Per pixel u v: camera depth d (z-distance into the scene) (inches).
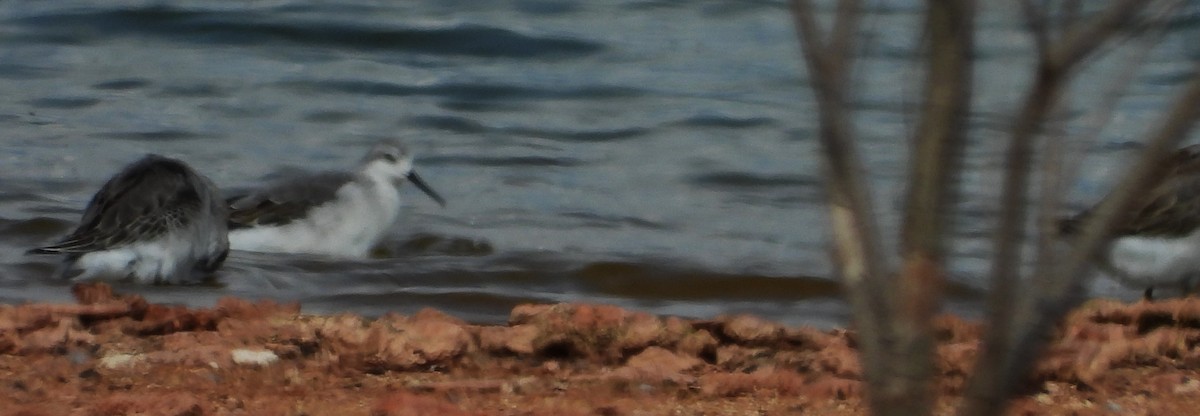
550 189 932.6
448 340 441.7
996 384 186.4
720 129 1127.0
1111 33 167.2
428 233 810.8
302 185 784.9
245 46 1374.3
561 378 419.2
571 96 1242.0
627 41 1435.8
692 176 967.6
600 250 753.0
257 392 396.8
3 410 359.9
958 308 638.5
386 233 804.0
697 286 691.4
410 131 1112.2
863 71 207.5
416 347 435.8
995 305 185.0
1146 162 179.5
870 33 197.5
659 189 933.2
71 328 466.9
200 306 625.6
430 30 1402.6
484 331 460.8
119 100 1162.0
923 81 180.5
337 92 1224.2
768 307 654.5
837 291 679.7
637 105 1210.6
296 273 707.4
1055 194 183.8
